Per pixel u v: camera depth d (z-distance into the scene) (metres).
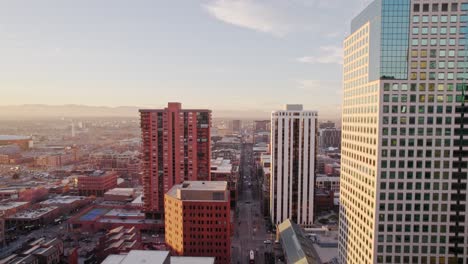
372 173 129.88
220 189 177.25
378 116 124.88
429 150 124.00
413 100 123.44
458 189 124.12
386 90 124.00
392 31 122.88
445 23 121.38
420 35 122.06
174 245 184.25
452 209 124.94
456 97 122.06
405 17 122.25
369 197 132.25
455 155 123.44
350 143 154.88
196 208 173.38
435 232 125.81
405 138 124.31
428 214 125.50
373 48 129.50
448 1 120.69
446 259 126.25
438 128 123.25
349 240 156.62
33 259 175.62
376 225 127.06
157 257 121.12
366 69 136.50
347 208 159.50
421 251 126.62
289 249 196.00
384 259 127.62
